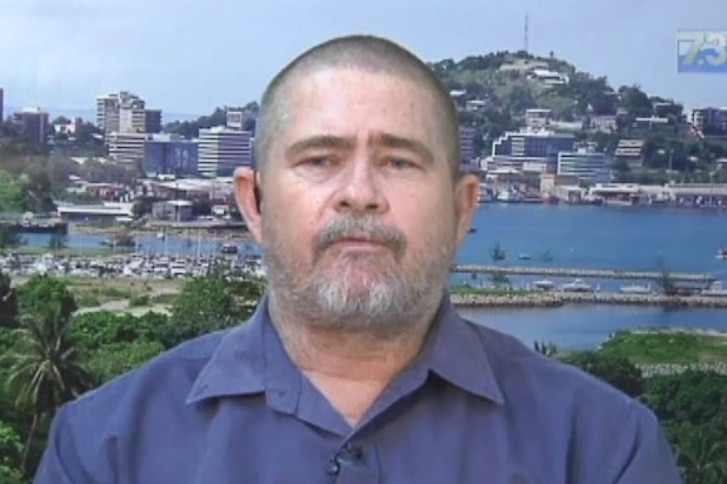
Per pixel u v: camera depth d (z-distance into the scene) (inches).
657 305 612.7
